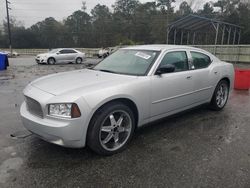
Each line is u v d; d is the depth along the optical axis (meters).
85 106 3.14
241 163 3.27
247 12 41.94
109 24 72.00
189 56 4.77
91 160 3.34
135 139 4.02
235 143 3.89
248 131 4.40
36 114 3.39
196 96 4.86
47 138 3.23
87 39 75.44
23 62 23.61
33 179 2.89
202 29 32.69
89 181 2.86
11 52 40.88
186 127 4.57
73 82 3.64
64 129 3.07
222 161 3.32
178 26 30.36
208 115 5.31
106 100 3.31
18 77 11.58
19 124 4.68
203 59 5.18
